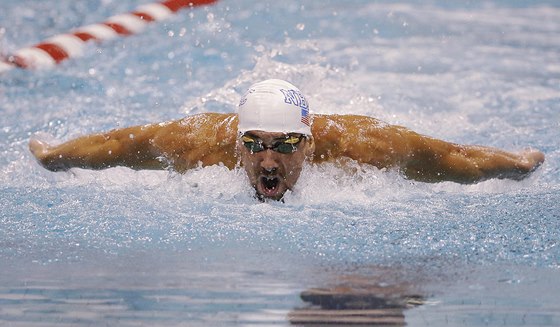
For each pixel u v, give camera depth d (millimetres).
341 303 8875
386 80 26469
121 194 14078
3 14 35844
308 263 10422
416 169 14555
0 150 18188
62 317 8500
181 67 27484
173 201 13555
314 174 13938
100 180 15312
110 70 26891
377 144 14312
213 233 11805
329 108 22406
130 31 31078
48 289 9445
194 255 10797
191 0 36250
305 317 8445
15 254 10906
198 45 30578
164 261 10555
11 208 13195
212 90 24359
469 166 14719
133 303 8930
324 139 14164
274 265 10344
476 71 28297
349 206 13227
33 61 26781
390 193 14055
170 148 14781
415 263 10453
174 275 9953
